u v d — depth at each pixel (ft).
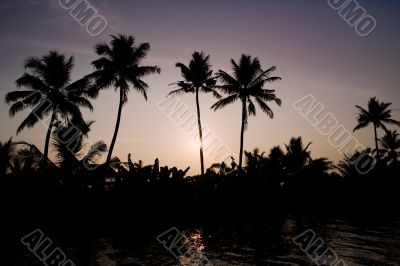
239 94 142.61
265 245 66.28
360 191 167.53
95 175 104.06
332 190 167.63
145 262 52.34
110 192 103.71
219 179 130.52
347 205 168.76
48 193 95.30
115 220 98.63
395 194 165.37
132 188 104.32
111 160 112.78
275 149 158.20
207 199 122.42
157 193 107.55
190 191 119.44
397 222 104.83
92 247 63.62
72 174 101.65
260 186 141.49
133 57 120.67
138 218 102.17
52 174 99.30
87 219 94.94
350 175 170.09
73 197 97.50
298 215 130.21
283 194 153.99
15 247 63.82
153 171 110.52
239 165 138.31
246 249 62.13
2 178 93.50
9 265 50.75
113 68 119.65
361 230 87.20
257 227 94.12
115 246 64.85
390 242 69.67
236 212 127.95
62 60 123.24
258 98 143.54
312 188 161.68
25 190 92.99
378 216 125.08
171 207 109.09
